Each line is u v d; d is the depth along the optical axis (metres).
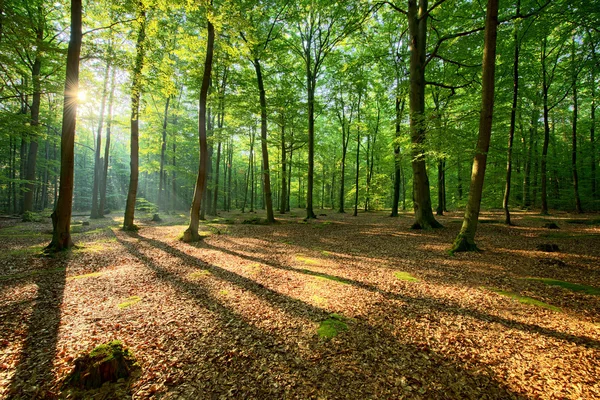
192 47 10.91
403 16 15.66
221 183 40.72
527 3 11.15
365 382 2.84
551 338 3.53
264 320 4.24
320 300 4.96
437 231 11.36
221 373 3.01
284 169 23.73
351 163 33.94
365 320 4.18
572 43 14.33
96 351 3.01
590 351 3.21
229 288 5.63
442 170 18.23
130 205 13.33
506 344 3.45
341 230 13.23
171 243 10.26
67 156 8.25
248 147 29.69
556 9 10.33
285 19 15.05
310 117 17.59
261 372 3.03
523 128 18.75
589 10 9.65
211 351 3.42
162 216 21.58
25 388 2.74
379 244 9.67
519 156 12.80
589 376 2.80
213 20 8.66
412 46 11.52
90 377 2.75
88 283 5.80
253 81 16.62
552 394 2.58
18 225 14.23
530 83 16.27
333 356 3.30
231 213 26.33
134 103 11.28
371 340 3.63
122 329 3.93
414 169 12.27
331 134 31.94
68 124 8.17
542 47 14.80
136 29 10.01
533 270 6.21
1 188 22.86
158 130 20.58
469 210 8.08
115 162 38.41
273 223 15.97
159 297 5.14
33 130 12.25
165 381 2.85
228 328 3.99
